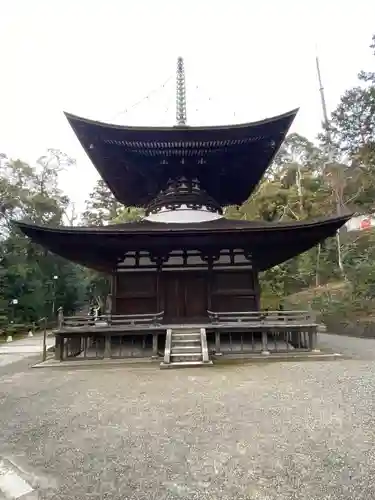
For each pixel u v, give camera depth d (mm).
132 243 16266
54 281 43625
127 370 12828
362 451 5441
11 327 36250
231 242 16344
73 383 11000
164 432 6465
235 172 20969
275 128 17391
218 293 17031
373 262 29000
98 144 17359
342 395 8602
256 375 11188
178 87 22188
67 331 14852
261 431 6367
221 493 4371
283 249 17141
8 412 8172
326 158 51531
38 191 50562
